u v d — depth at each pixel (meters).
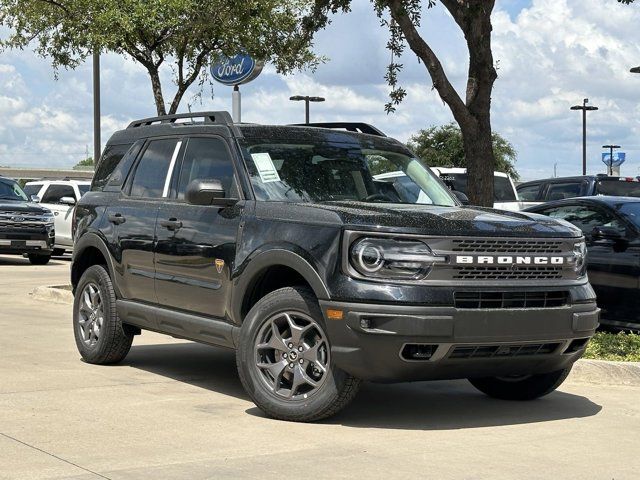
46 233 24.28
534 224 6.95
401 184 7.99
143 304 8.34
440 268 6.39
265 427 6.54
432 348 6.36
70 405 7.13
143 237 8.27
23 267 23.66
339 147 8.00
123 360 9.27
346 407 7.36
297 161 7.68
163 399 7.46
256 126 7.89
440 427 6.71
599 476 5.46
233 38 16.89
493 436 6.45
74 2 16.42
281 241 6.80
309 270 6.54
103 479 5.20
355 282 6.35
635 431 6.69
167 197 8.23
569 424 6.90
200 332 7.61
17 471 5.33
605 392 8.25
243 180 7.43
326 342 6.55
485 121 11.69
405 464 5.62
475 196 11.73
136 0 16.02
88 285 9.06
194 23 16.27
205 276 7.51
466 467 5.59
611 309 10.81
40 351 9.70
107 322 8.74
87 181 28.06
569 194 19.88
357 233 6.41
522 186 21.02
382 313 6.25
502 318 6.48
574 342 7.01
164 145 8.53
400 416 7.07
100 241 8.83
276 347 6.79
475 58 11.59
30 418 6.66
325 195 7.50
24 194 25.39
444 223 6.54
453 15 11.67
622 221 10.94
